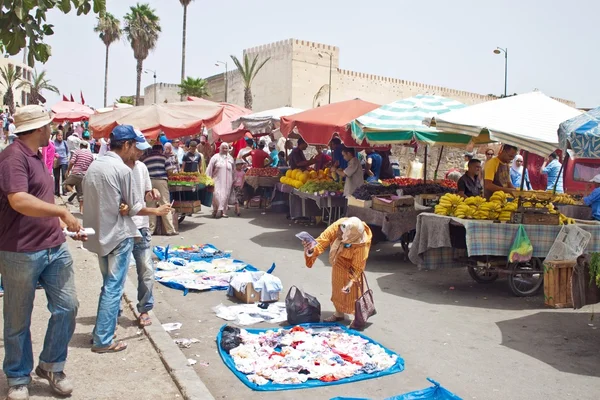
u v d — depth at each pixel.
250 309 6.68
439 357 5.30
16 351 3.89
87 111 25.28
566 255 7.25
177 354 4.95
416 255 8.09
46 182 3.90
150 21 52.62
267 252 10.43
